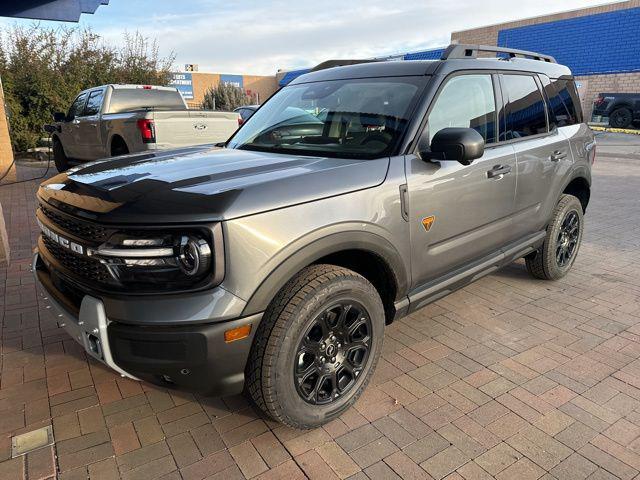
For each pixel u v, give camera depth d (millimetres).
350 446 2453
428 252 2953
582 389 2934
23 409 2725
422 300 3041
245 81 42250
